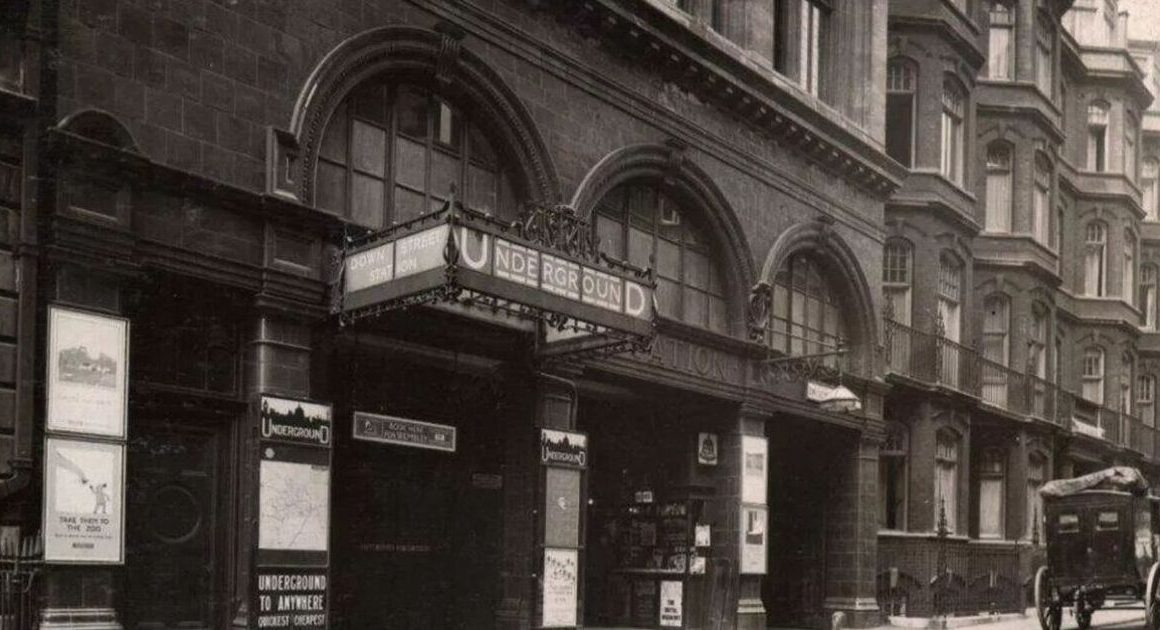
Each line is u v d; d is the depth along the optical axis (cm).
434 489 1591
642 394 1888
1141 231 4741
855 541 2345
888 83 2852
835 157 2266
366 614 1487
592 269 1366
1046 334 3541
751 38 2053
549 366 1590
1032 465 3391
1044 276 3447
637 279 1429
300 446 1259
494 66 1530
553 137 1630
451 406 1599
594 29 1692
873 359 2417
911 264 2811
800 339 2211
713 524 2002
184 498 1198
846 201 2347
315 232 1295
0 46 1046
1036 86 3369
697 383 1895
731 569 1956
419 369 1550
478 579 1579
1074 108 4159
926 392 2706
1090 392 4181
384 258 1255
